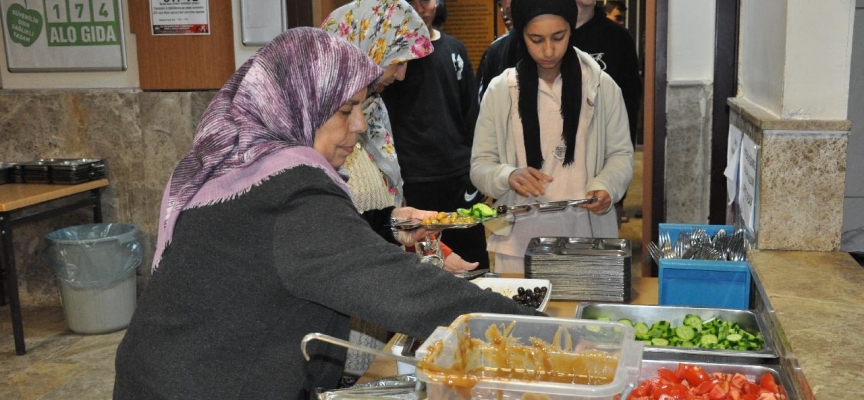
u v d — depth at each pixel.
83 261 3.71
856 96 2.04
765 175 1.78
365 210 2.12
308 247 1.16
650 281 2.24
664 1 3.18
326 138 1.36
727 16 2.98
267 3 3.56
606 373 1.14
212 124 1.27
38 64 3.95
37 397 3.18
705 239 2.06
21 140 4.03
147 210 4.02
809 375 1.10
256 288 1.22
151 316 1.26
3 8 3.92
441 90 3.59
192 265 1.23
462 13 5.69
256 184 1.21
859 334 1.26
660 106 3.26
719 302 1.85
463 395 1.03
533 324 1.19
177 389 1.22
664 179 3.30
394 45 2.07
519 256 2.54
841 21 1.72
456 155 3.66
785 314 1.37
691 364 1.49
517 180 2.39
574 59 2.43
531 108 2.45
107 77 3.93
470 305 1.21
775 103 1.88
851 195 2.10
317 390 1.27
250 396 1.23
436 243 2.09
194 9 3.69
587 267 2.00
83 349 3.67
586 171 2.49
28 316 4.12
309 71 1.30
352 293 1.14
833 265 1.67
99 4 3.83
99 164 3.92
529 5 2.29
